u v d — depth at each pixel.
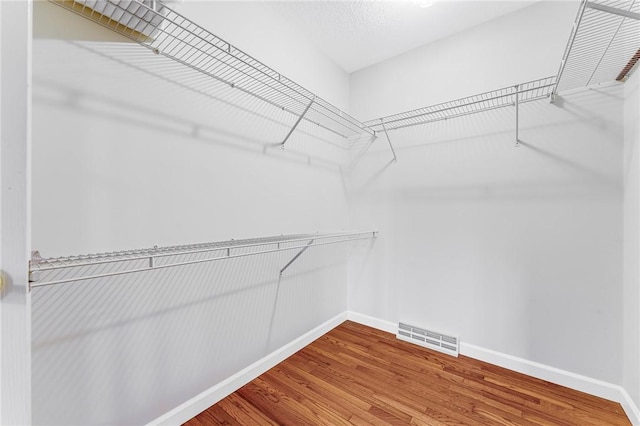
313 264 2.07
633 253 1.26
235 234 1.47
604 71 1.28
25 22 0.54
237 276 1.49
